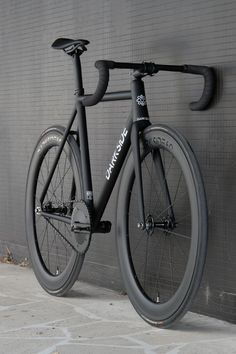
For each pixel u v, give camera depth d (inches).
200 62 165.5
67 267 186.1
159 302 161.2
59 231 200.4
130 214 188.4
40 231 227.0
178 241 172.7
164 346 146.1
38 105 229.8
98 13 199.9
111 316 170.4
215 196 163.3
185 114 170.9
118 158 168.9
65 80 215.6
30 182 206.4
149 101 182.1
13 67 242.8
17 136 241.4
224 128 159.9
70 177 208.1
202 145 166.2
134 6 186.1
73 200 187.0
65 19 214.5
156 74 179.3
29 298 189.0
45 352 143.4
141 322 164.6
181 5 170.6
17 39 239.9
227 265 161.0
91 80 203.9
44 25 224.7
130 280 167.2
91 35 203.3
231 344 146.9
